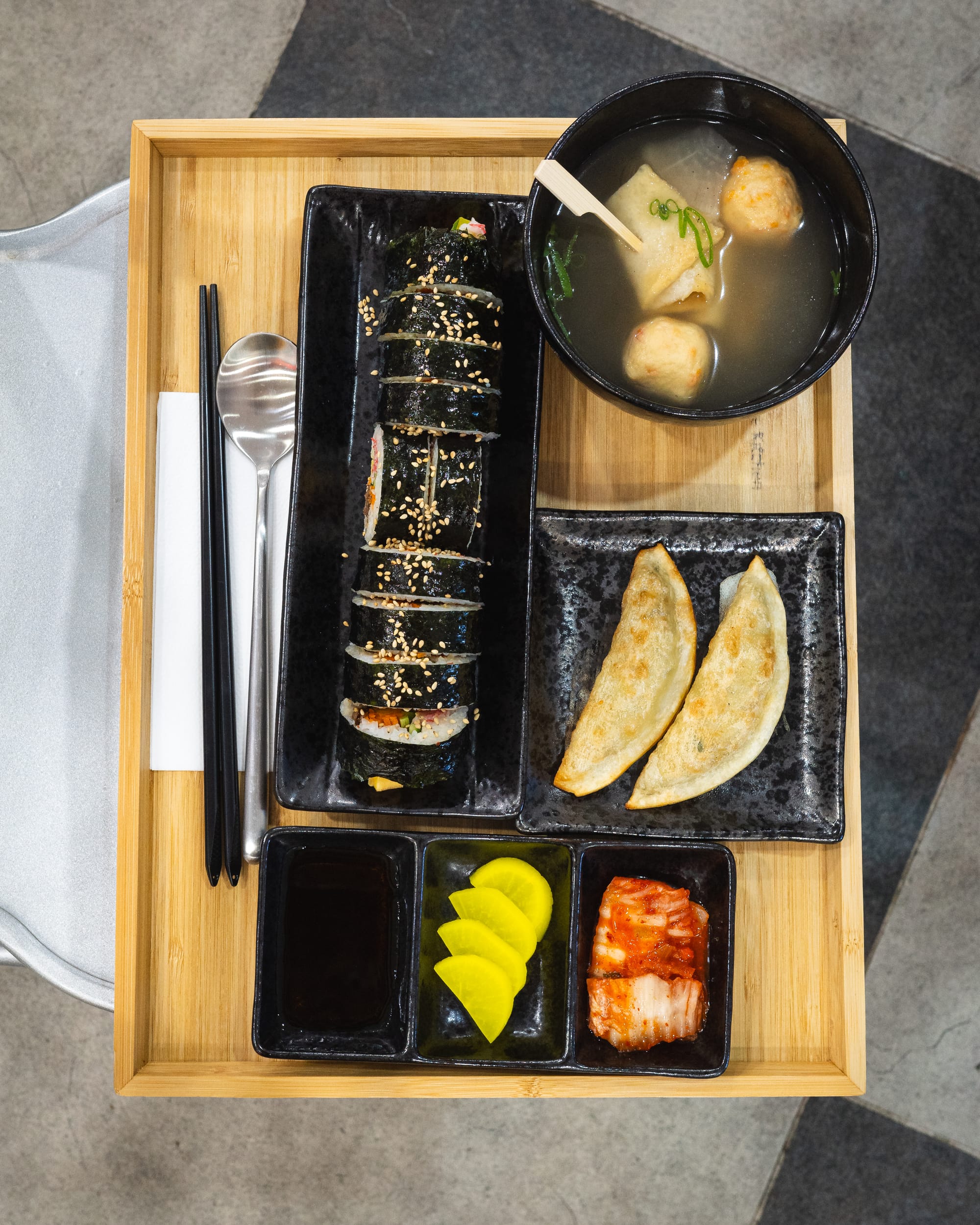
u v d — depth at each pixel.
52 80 0.76
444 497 0.53
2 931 0.55
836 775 0.53
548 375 0.55
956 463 0.76
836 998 0.53
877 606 0.76
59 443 0.57
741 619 0.53
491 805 0.53
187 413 0.55
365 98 0.76
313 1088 0.52
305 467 0.53
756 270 0.50
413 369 0.53
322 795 0.54
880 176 0.77
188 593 0.55
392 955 0.53
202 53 0.76
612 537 0.54
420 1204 0.73
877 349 0.76
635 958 0.52
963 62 0.77
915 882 0.75
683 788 0.53
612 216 0.49
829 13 0.77
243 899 0.54
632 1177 0.73
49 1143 0.73
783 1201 0.73
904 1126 0.74
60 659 0.57
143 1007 0.53
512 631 0.53
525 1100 0.74
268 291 0.55
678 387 0.50
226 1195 0.73
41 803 0.56
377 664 0.53
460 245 0.52
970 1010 0.74
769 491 0.56
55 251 0.57
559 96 0.76
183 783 0.54
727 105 0.49
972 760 0.75
